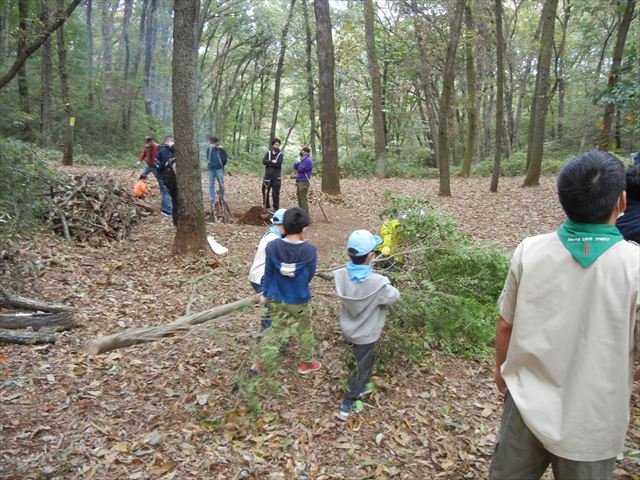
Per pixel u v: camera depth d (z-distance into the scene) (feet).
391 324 13.97
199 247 23.81
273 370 12.05
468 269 16.93
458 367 14.61
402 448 10.78
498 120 48.98
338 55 82.89
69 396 12.05
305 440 10.95
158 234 28.37
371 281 11.76
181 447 10.46
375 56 66.49
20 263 19.08
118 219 28.19
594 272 5.49
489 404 12.63
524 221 36.47
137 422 11.28
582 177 5.53
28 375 12.75
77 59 75.66
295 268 12.66
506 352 6.51
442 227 17.69
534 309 5.81
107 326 16.07
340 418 11.69
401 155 87.30
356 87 93.25
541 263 5.81
